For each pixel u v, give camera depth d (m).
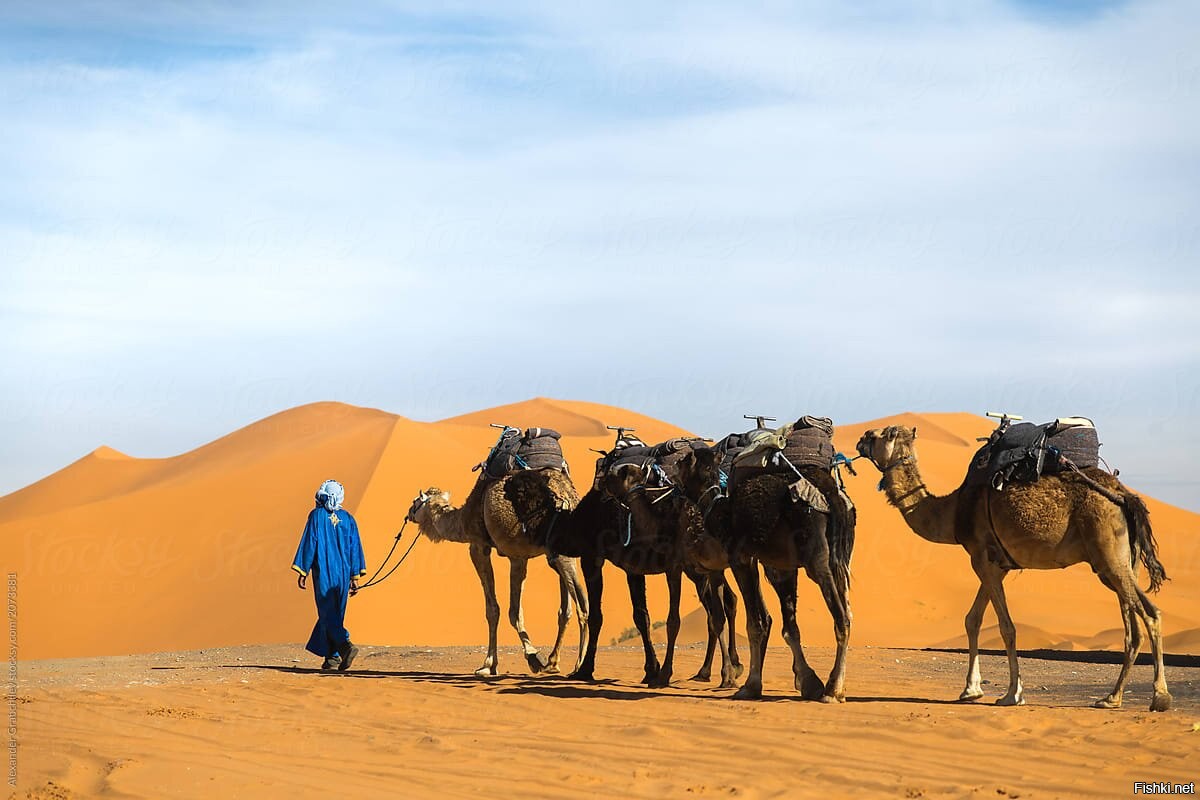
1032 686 14.41
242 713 12.62
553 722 11.59
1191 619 41.91
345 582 17.41
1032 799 8.03
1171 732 9.87
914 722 10.64
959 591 45.00
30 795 8.58
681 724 11.08
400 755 10.11
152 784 8.94
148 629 38.19
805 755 9.54
